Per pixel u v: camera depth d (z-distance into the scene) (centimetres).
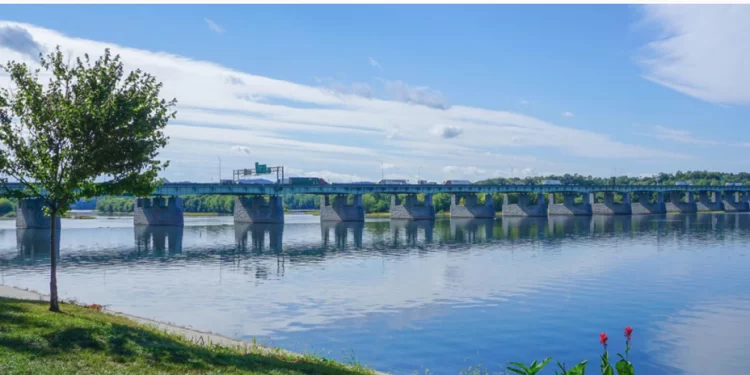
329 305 5459
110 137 2992
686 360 3722
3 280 7069
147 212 19062
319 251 10812
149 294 6084
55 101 3014
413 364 3572
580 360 3700
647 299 5716
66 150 2981
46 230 16075
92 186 3055
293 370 2389
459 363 3600
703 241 12019
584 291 6203
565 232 15088
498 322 4709
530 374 1355
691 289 6294
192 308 5306
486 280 7038
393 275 7538
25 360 2095
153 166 3241
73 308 3481
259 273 7788
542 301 5625
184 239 13612
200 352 2495
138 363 2228
